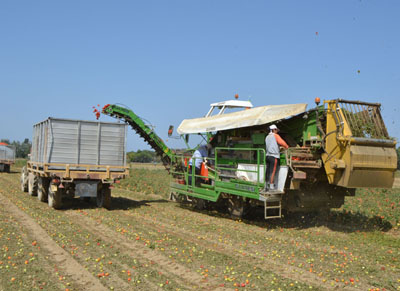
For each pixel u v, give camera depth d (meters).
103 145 13.38
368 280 5.98
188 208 13.79
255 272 6.29
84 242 8.10
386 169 9.05
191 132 13.05
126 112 14.51
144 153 75.50
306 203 10.01
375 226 10.14
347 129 8.73
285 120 10.37
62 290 5.38
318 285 5.75
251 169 10.44
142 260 6.89
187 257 7.09
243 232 9.47
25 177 17.31
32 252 7.21
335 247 8.05
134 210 12.90
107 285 5.59
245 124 10.37
